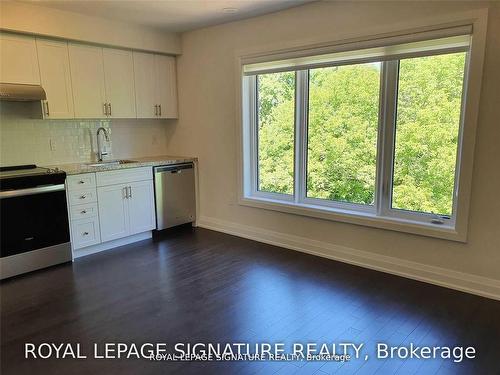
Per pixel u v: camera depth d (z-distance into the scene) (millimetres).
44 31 3566
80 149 4379
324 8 3432
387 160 3334
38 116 3771
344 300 2867
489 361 2139
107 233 4035
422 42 2947
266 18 3869
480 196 2820
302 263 3637
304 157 3945
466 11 2701
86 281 3262
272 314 2672
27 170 3701
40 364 2146
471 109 2760
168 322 2580
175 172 4633
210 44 4434
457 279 3006
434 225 3080
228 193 4598
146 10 3695
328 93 3670
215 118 4559
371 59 3232
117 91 4305
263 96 4215
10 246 3324
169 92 4863
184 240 4391
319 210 3746
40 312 2729
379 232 3398
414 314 2650
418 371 2068
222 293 3006
